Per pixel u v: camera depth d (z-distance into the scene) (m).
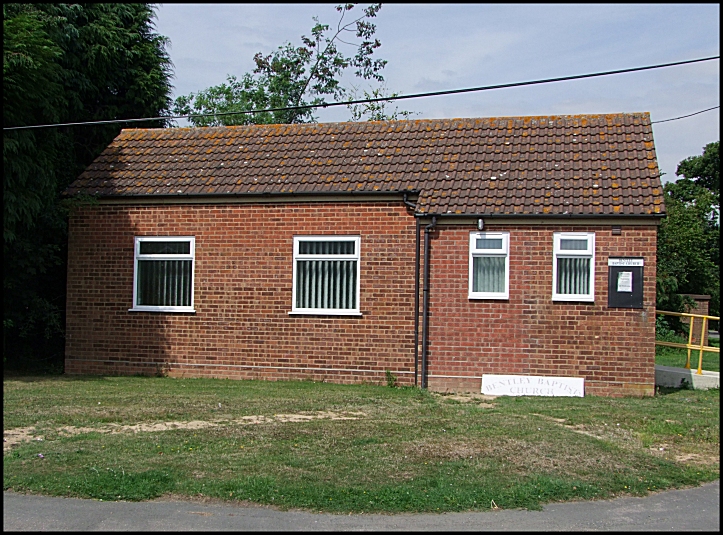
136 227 17.41
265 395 14.09
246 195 16.67
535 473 8.61
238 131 19.41
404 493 7.75
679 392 15.45
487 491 7.88
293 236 16.56
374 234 16.09
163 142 19.28
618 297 14.64
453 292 15.27
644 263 14.56
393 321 15.95
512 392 14.85
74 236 17.70
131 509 7.34
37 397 13.54
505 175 15.96
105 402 13.00
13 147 15.80
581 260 14.88
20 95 16.27
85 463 8.78
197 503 7.52
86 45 21.64
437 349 15.31
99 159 18.75
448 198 15.50
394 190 15.90
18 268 17.69
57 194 17.97
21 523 6.93
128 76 23.34
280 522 7.00
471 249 15.26
